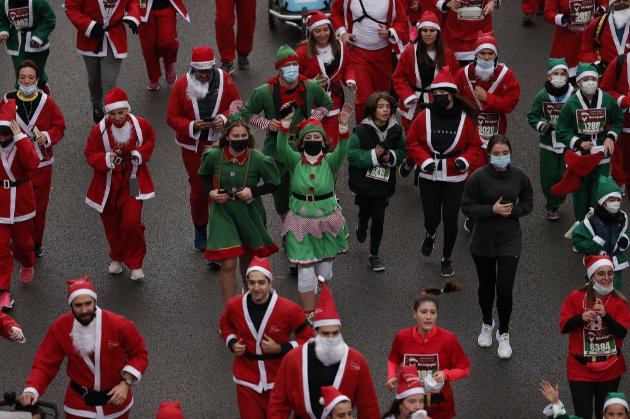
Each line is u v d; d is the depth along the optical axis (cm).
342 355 2827
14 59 4947
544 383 2948
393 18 4831
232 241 3744
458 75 4434
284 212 4281
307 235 3725
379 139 3997
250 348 3139
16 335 3266
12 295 4069
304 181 3700
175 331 3872
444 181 3984
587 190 4234
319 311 2823
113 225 4100
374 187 4022
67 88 5500
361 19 4819
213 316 3953
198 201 4222
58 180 4772
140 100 5372
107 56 5047
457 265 4225
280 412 2886
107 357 3023
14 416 2956
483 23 5072
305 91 4147
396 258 4266
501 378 3641
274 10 5844
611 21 4697
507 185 3597
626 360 3734
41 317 3959
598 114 4178
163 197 4656
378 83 4925
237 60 5669
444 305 3994
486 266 3666
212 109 4159
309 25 4416
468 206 3609
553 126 4325
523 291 4078
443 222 4059
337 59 4444
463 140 3969
